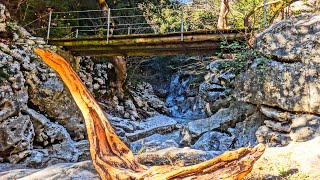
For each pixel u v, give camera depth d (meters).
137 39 8.35
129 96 14.41
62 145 6.55
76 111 7.64
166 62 17.41
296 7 8.59
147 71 17.73
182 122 13.29
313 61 4.91
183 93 16.16
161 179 1.99
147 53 9.23
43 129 6.46
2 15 7.86
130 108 13.42
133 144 8.09
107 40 8.57
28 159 5.76
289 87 5.07
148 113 14.12
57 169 3.04
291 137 4.70
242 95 5.87
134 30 15.43
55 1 11.86
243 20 8.62
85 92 2.56
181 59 15.55
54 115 7.18
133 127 10.95
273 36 5.57
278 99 5.17
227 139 5.93
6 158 5.62
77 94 2.54
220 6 9.73
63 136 6.64
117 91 13.38
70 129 7.39
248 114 6.03
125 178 2.12
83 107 2.54
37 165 5.79
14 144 5.67
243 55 6.02
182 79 16.91
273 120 5.31
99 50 9.40
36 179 2.79
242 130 5.91
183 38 7.85
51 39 9.02
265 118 5.63
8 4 9.95
